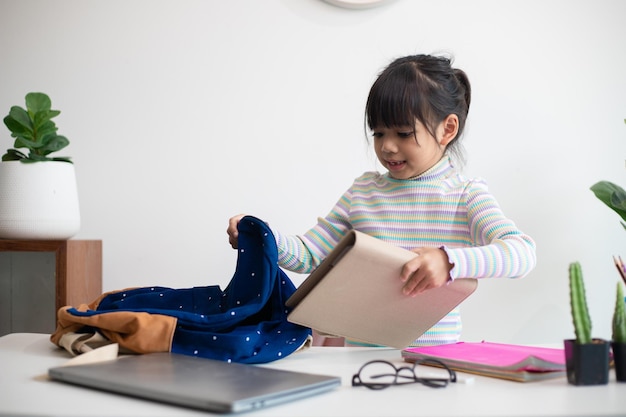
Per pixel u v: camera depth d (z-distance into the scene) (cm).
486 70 201
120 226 197
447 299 93
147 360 78
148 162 197
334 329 94
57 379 72
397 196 130
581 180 202
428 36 200
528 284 199
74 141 197
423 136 122
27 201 160
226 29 199
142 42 198
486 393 66
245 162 198
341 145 200
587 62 203
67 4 198
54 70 198
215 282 198
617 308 73
